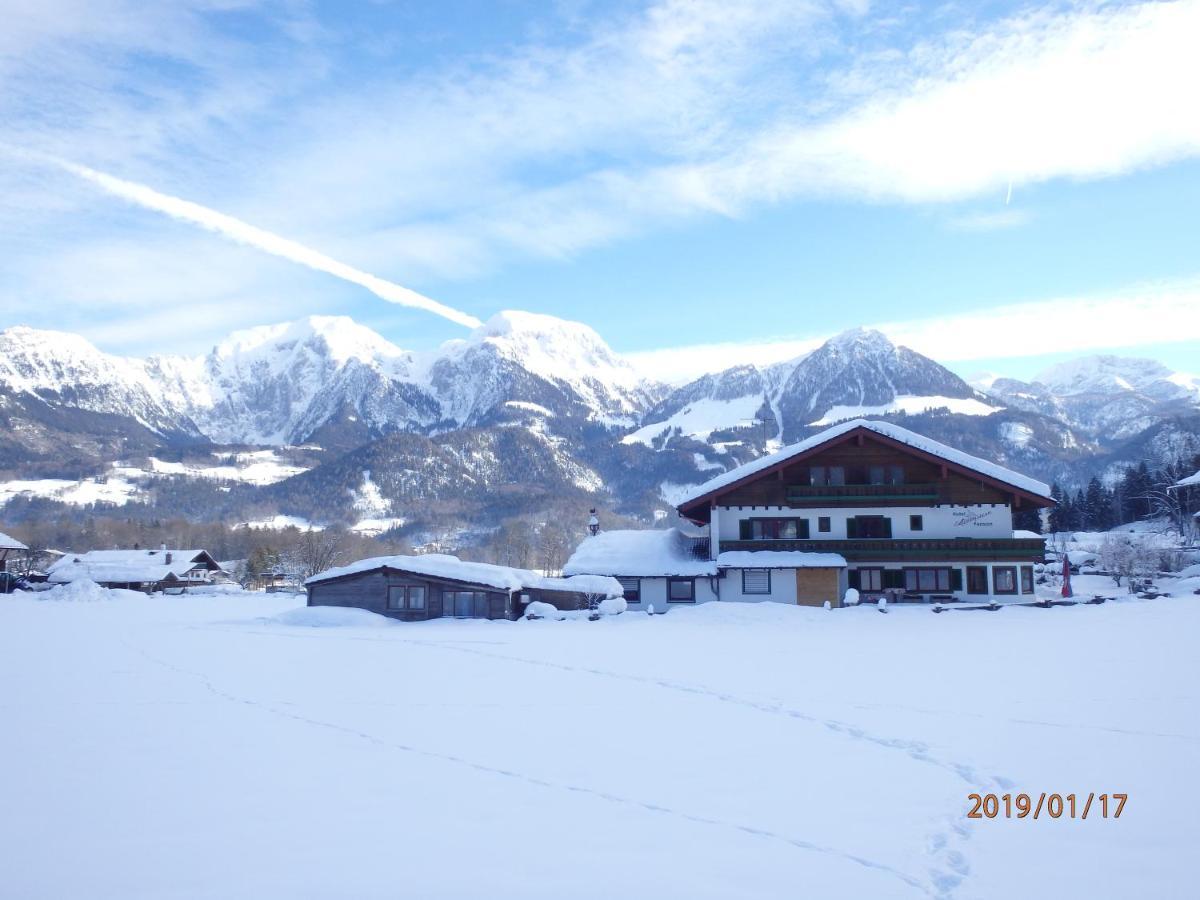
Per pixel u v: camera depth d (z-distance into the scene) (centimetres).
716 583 5838
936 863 1052
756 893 961
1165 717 1847
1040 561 5744
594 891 967
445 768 1504
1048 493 5719
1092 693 2150
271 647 3622
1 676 2694
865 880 997
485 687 2433
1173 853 1078
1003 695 2150
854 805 1280
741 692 2289
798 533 5966
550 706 2112
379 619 5184
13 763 1545
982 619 4619
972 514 5872
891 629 4150
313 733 1797
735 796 1330
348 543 16875
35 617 5462
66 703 2181
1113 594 6562
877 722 1855
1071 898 945
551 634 4181
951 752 1576
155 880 1005
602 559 6106
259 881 1000
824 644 3503
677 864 1049
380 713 2027
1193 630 3600
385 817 1234
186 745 1688
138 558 12581
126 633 4341
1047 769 1447
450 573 5369
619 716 1973
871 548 5803
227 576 14225
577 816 1236
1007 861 1057
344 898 952
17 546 11644
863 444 6009
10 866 1050
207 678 2647
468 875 1016
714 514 6006
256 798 1329
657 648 3444
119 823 1210
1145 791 1322
